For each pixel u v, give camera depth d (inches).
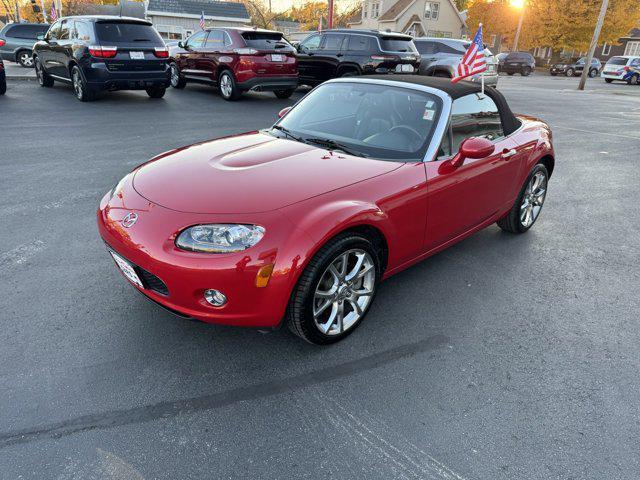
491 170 146.1
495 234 189.0
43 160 250.8
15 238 159.9
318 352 110.6
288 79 483.2
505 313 131.6
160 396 95.2
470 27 1930.4
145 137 309.4
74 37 423.2
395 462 83.1
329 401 96.1
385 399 97.5
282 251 93.0
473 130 142.6
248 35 462.3
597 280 153.9
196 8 1747.0
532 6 1736.0
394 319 125.6
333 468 81.4
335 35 523.5
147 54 428.1
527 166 168.2
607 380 106.8
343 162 118.7
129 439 85.2
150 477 78.4
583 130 449.7
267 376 102.0
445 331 121.6
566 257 170.1
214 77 490.3
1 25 1950.1
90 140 296.5
